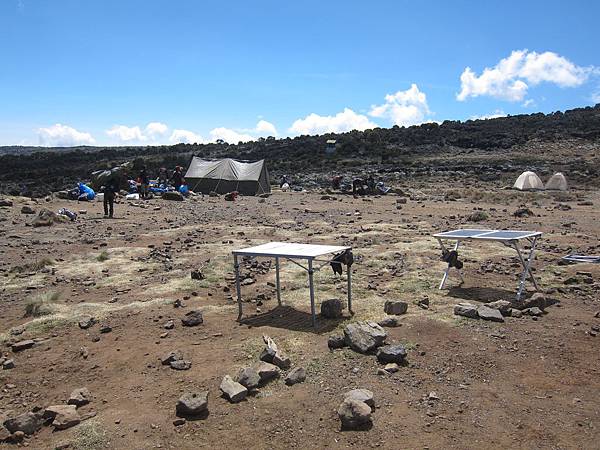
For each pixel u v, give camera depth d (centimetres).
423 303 820
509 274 1024
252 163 3797
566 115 9562
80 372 618
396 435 457
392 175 5616
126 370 616
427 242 1403
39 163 10450
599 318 740
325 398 526
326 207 2664
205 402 507
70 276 1083
